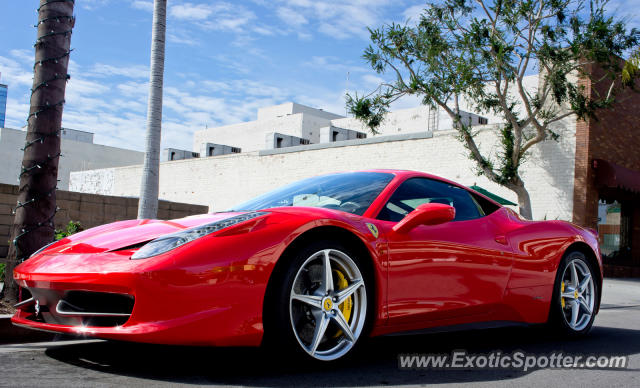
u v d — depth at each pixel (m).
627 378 2.57
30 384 2.09
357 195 2.94
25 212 4.08
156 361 2.55
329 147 19.95
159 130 6.89
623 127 14.94
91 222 10.27
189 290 2.11
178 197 26.09
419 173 3.22
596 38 11.32
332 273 2.56
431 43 11.95
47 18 4.23
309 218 2.40
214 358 2.62
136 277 2.09
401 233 2.72
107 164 41.94
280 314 2.26
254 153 22.84
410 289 2.70
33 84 4.22
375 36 12.24
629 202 15.47
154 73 6.87
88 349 2.85
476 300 3.04
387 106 12.95
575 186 13.97
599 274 3.98
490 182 15.38
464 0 11.82
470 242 3.05
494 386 2.31
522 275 3.34
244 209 3.08
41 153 4.15
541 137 12.45
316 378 2.28
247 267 2.20
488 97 12.96
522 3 11.25
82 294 2.28
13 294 4.04
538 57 11.71
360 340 2.53
